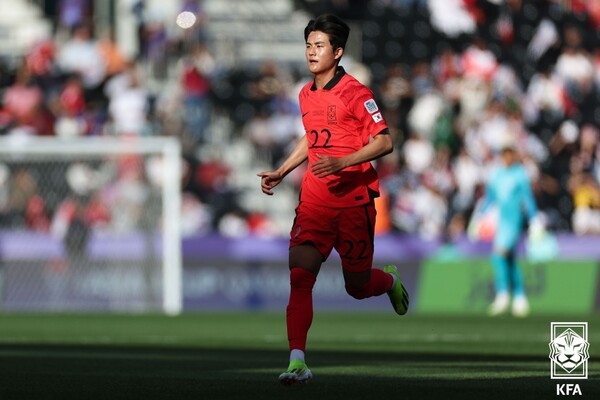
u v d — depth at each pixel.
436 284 70.12
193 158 78.88
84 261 69.81
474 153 81.12
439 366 30.58
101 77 80.50
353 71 84.12
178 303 67.88
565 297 70.75
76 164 71.31
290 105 81.75
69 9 83.06
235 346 40.53
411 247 70.31
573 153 84.62
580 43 90.06
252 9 87.75
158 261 70.06
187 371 28.73
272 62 83.25
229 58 84.62
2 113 79.44
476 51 85.94
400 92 83.62
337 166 23.48
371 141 24.56
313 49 24.67
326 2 88.25
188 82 80.62
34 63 80.44
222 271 69.69
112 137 79.19
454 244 70.56
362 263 25.33
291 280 24.31
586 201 82.19
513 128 82.88
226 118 81.31
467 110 83.25
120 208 70.88
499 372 27.98
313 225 24.59
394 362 32.47
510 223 64.62
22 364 31.44
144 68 83.00
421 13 88.81
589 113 87.50
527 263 70.69
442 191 79.19
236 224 77.69
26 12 85.81
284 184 79.69
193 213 77.50
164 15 83.69
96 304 69.50
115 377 26.50
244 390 22.80
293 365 23.11
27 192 71.31
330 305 69.31
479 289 70.19
